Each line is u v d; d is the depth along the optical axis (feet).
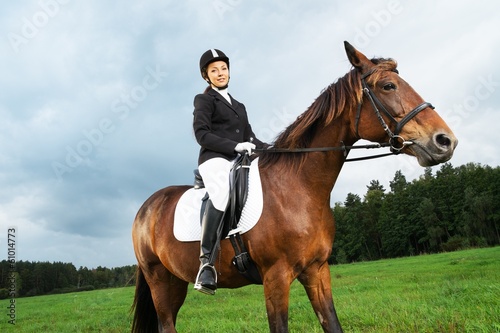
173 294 13.56
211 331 19.94
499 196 165.27
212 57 11.83
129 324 26.14
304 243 9.53
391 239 199.31
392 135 9.21
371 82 9.62
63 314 37.06
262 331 17.83
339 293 33.27
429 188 194.49
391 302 21.30
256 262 10.08
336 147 9.89
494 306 14.66
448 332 12.74
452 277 36.83
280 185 10.15
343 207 231.91
